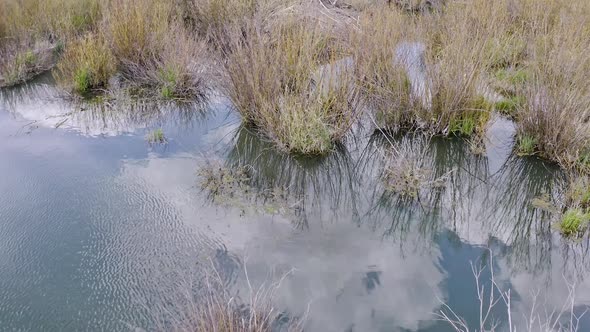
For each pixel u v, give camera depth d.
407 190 4.02
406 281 3.03
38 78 6.13
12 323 2.69
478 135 4.60
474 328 2.68
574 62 4.67
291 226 3.55
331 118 4.59
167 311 2.74
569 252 3.31
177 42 6.04
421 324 2.69
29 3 7.12
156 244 3.30
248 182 4.11
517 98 4.87
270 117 4.53
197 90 5.73
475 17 6.36
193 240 3.34
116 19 6.27
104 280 2.99
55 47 6.66
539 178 4.19
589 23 6.12
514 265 3.19
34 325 2.68
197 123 5.11
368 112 4.90
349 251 3.30
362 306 2.82
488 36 5.84
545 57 5.00
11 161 4.28
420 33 6.14
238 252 3.24
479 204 3.89
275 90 4.59
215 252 3.23
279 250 3.28
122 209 3.66
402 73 4.89
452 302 2.87
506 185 4.14
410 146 4.64
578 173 4.05
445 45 5.38
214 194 3.88
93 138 4.73
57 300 2.84
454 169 4.14
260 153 4.54
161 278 3.00
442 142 4.67
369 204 3.89
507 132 4.80
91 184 3.97
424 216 3.73
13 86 5.93
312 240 3.40
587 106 4.29
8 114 5.23
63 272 3.05
